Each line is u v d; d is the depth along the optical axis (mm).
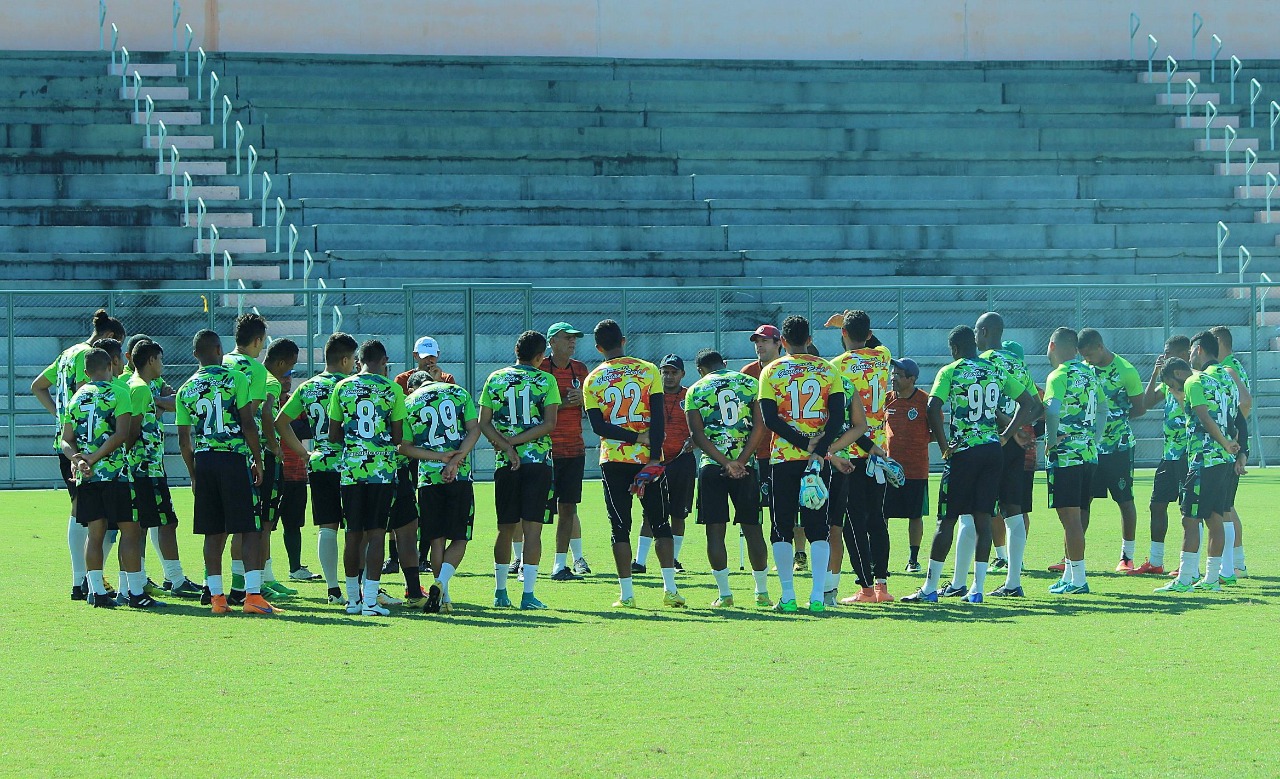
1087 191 63375
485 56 68812
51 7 66188
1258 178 64375
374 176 59250
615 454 22547
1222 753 13508
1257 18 74625
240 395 21984
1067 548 23797
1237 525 26031
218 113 63094
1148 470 50875
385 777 12922
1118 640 19312
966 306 54719
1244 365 53656
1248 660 17875
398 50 69688
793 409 21531
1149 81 72062
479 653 18672
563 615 21969
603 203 59500
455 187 59844
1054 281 58094
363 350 22344
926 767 13117
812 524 22016
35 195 56844
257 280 53250
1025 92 69875
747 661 18000
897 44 73250
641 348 52500
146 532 25500
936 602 23047
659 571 27828
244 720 15055
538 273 56312
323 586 25766
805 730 14484
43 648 19172
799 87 68562
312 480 23266
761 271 57875
